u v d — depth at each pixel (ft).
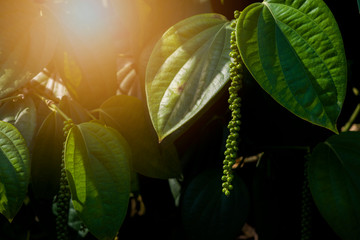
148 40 2.00
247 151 2.08
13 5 1.69
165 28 2.00
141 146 1.80
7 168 1.48
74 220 1.95
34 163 1.68
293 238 2.07
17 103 1.69
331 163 1.65
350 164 1.64
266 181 2.04
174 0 2.02
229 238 1.81
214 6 2.02
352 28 2.00
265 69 1.29
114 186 1.50
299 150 2.08
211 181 1.87
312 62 1.27
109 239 1.47
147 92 1.39
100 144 1.53
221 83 1.37
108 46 1.87
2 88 1.60
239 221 1.82
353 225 1.59
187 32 1.46
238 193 1.84
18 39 1.66
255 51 1.30
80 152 1.50
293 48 1.29
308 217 1.85
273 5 1.35
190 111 1.35
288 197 2.08
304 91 1.26
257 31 1.32
